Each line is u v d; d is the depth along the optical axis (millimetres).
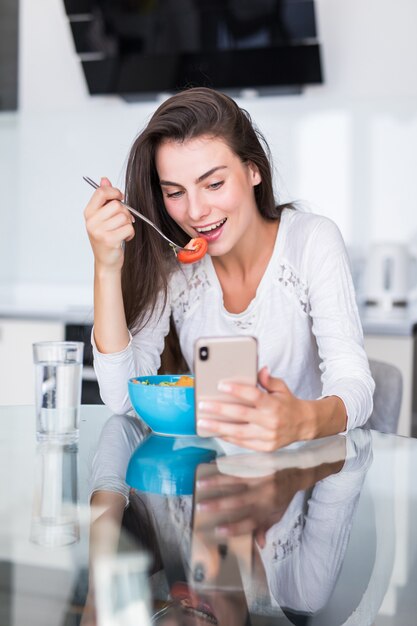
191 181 1336
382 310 2795
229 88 2986
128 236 1301
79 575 647
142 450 1084
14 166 3416
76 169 3357
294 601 608
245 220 1405
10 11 3342
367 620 585
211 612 591
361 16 3021
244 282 1556
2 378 2812
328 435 1100
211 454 1062
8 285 3461
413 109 3020
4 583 631
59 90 3336
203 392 990
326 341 1386
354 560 697
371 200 3086
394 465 1017
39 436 1127
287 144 3150
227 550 710
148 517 795
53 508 823
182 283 1599
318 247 1475
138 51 3004
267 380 1020
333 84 3078
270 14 2816
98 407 1426
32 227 3426
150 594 614
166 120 1325
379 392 1560
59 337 2748
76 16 2980
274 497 872
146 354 1483
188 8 2861
